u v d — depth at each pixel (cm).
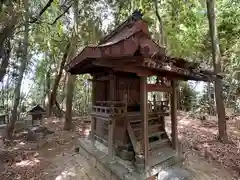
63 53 1184
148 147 425
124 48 306
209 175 450
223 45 1172
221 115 693
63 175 458
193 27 1227
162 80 473
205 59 1330
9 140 728
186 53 1241
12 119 760
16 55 734
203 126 922
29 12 692
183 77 506
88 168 489
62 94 1456
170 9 1128
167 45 1083
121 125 470
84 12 903
